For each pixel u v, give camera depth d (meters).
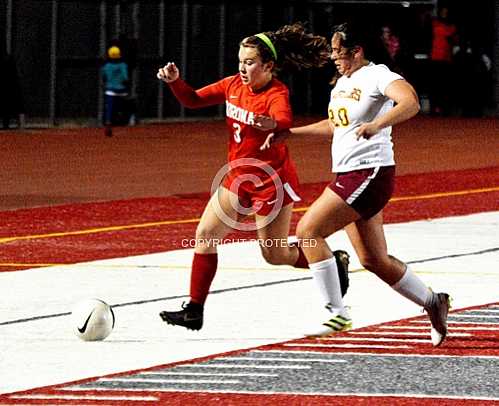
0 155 68.44
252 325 26.67
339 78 24.69
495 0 104.44
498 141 81.69
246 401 20.34
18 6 83.56
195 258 24.95
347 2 97.44
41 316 27.55
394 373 22.34
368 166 24.05
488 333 26.00
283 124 24.30
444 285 31.94
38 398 20.50
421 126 92.44
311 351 24.19
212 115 97.62
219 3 94.06
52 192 52.84
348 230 24.69
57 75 86.69
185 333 25.84
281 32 24.75
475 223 44.28
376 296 30.16
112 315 25.31
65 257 35.94
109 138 80.12
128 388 21.20
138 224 43.31
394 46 97.19
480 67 100.94
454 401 20.42
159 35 91.19
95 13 87.75
